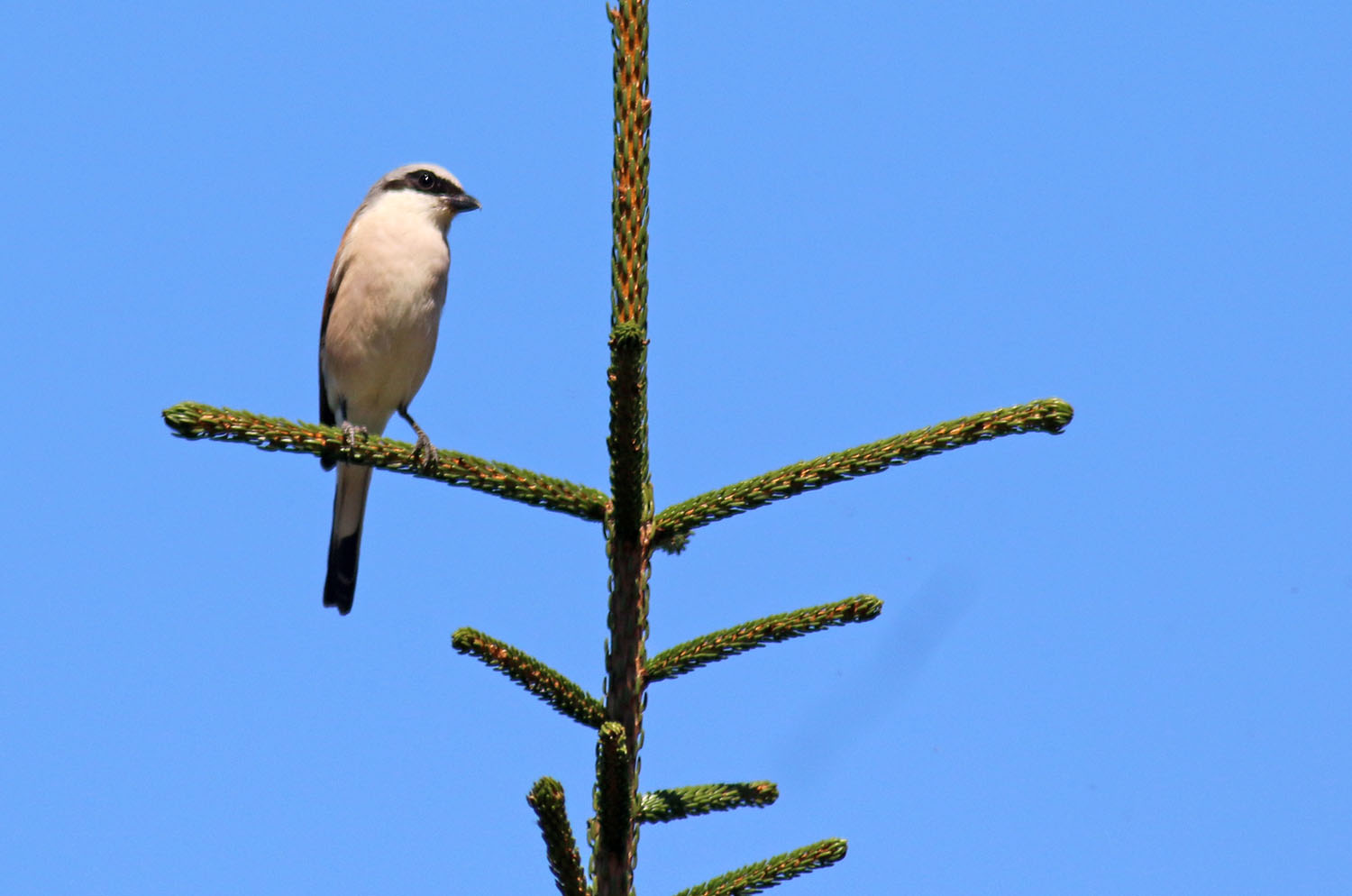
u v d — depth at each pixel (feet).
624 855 18.86
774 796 21.68
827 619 21.21
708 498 21.52
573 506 22.56
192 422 22.31
